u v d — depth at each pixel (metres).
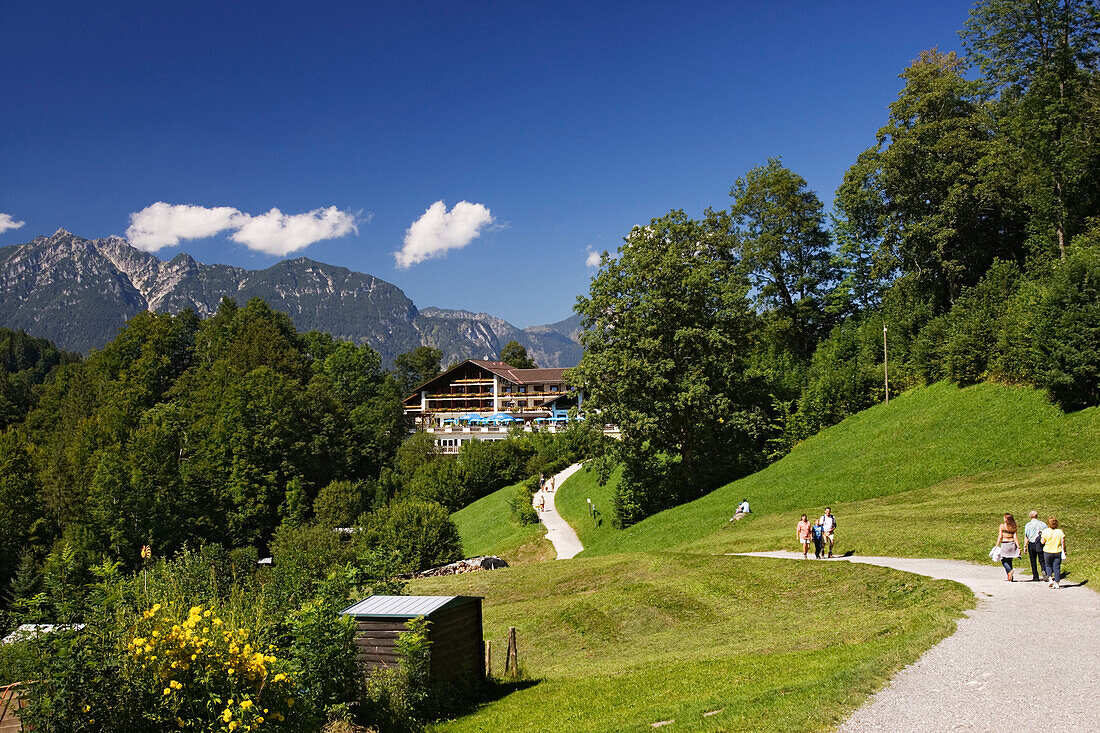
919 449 48.75
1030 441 43.47
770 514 46.50
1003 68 61.50
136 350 118.75
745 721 11.77
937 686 12.11
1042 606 18.66
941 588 22.39
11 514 69.00
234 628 12.39
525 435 105.81
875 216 74.00
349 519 78.38
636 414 54.97
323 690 14.53
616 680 19.00
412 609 18.61
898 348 66.19
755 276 81.00
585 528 64.56
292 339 133.75
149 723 10.71
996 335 52.81
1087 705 10.80
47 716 10.34
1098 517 29.95
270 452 87.50
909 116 69.44
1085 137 57.69
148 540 67.69
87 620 11.23
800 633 21.41
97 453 79.56
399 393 145.38
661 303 55.75
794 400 66.00
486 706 18.11
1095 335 42.88
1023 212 65.75
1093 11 55.75
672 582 31.67
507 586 38.22
